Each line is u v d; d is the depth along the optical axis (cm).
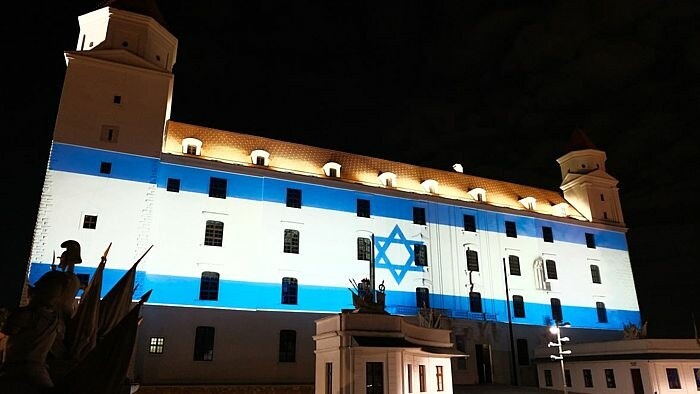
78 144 3459
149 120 3694
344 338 2209
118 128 3597
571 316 4928
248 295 3653
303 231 4003
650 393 3472
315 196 4147
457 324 4331
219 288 3588
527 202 5278
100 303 1144
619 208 5697
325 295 3903
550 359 4353
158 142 3675
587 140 5997
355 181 4456
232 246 3719
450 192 4922
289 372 3591
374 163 4812
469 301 4494
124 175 3509
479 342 4397
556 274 5028
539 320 4766
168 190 3666
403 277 4259
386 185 4600
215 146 4106
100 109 3591
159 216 3572
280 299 3753
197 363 3359
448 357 2655
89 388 618
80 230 3284
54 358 912
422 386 2411
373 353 2228
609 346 3900
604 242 5419
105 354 635
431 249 4478
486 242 4769
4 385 596
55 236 3216
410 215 4500
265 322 3641
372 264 4084
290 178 4091
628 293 5334
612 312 5159
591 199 5559
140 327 3269
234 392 3306
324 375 2362
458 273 4522
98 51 3684
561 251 5131
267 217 3906
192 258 3572
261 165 4116
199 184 3769
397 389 2192
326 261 4000
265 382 3491
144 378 3183
